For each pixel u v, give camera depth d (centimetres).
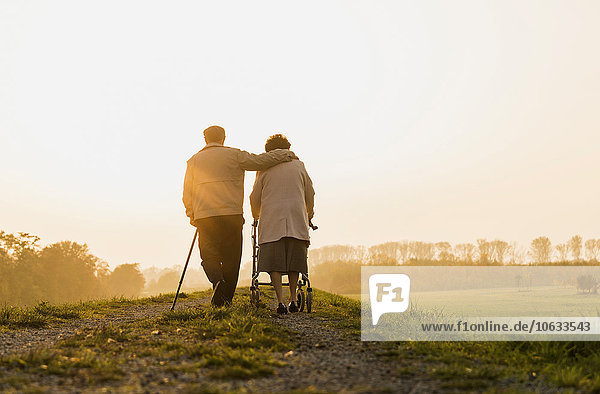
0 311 621
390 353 378
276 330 458
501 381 311
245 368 322
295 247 643
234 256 689
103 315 694
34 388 271
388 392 274
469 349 407
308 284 664
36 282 8650
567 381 308
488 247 12250
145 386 285
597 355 397
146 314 704
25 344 418
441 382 299
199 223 682
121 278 14300
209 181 675
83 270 10281
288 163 674
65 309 725
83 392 271
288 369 328
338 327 521
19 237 8544
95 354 369
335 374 315
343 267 11575
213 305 659
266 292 1453
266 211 653
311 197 684
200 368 326
